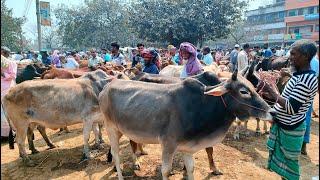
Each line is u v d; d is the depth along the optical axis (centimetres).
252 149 648
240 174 529
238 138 711
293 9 5022
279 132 360
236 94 365
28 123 581
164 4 2697
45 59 1700
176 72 873
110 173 534
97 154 618
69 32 4719
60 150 650
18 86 570
